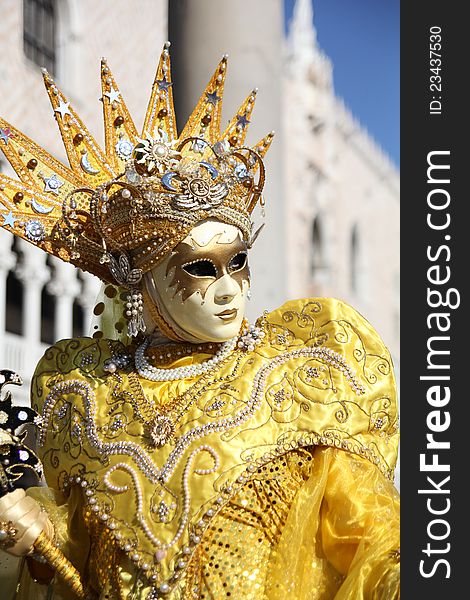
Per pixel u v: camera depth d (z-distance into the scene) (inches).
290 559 83.3
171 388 92.7
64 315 404.5
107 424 92.1
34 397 99.2
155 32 454.0
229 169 92.8
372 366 92.3
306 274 759.1
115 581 86.0
